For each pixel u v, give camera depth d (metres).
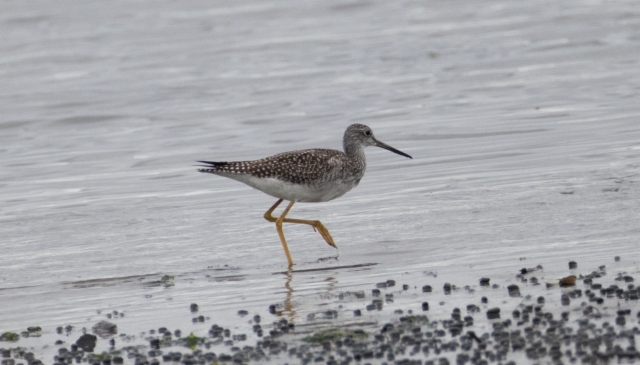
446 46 33.00
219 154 20.70
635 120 20.67
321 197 13.39
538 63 29.38
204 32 38.44
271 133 22.69
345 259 12.23
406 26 37.28
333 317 9.44
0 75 32.09
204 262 12.63
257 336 9.00
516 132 20.64
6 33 39.56
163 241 13.87
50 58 34.62
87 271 12.48
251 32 38.03
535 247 11.80
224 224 14.73
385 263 11.80
